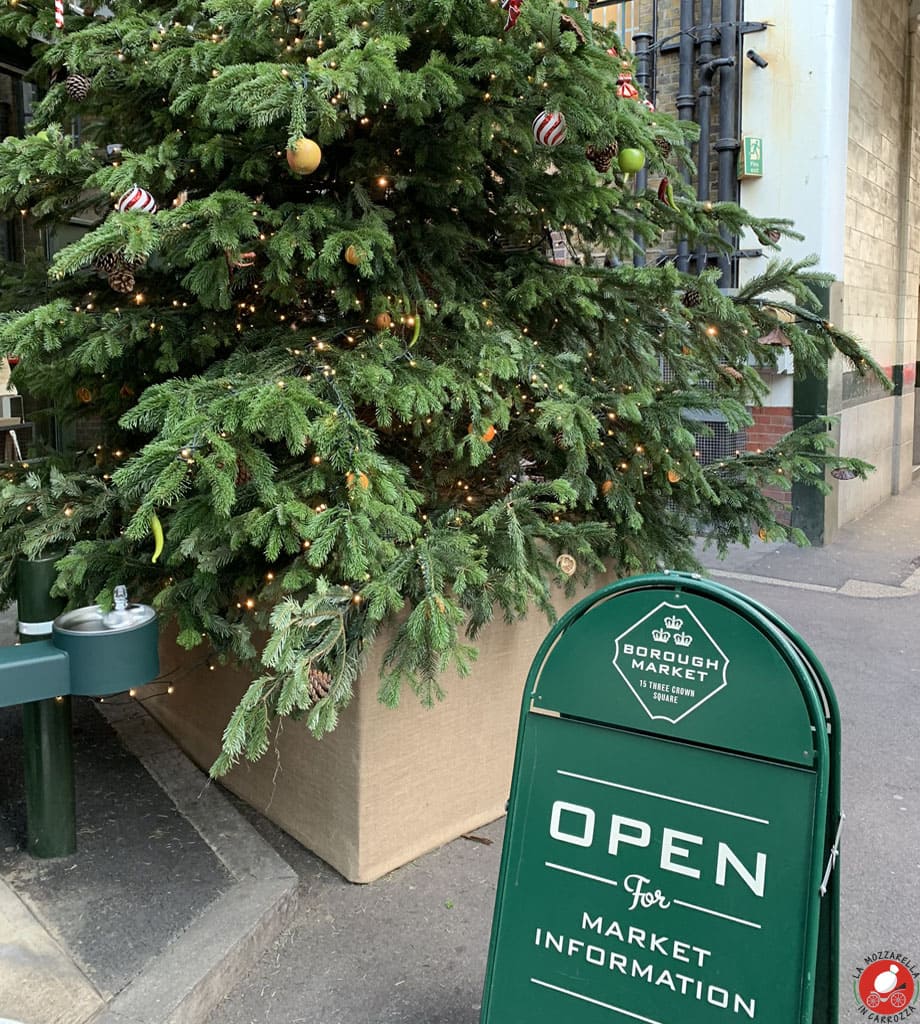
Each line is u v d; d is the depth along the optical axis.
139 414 2.59
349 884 3.31
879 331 10.41
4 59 6.20
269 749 3.62
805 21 8.14
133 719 4.41
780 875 1.97
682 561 4.00
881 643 6.16
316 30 2.67
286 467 3.09
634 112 3.28
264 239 2.94
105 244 2.47
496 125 2.92
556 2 2.82
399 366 3.03
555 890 2.19
